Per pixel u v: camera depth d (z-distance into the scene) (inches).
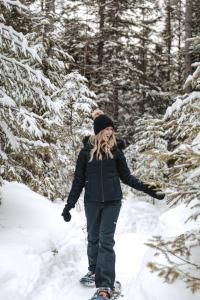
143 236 274.1
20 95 244.2
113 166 181.0
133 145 566.3
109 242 178.2
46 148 256.8
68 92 431.5
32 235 216.5
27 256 190.9
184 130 180.2
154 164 414.9
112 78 716.0
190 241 147.3
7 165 262.7
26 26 433.7
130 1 741.9
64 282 188.5
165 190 142.2
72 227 263.4
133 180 179.9
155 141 463.2
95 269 183.5
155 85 780.0
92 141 186.9
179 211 237.3
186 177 145.6
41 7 543.8
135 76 745.6
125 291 181.8
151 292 128.5
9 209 248.7
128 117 770.8
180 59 817.5
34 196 289.4
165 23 1010.7
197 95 176.1
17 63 237.3
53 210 275.6
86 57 751.7
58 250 217.9
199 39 169.0
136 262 220.5
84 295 178.4
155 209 381.4
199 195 134.3
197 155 129.7
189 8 662.5
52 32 449.4
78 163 188.4
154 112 766.5
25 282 170.7
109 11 737.0
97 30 752.3
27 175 311.9
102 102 715.4
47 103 247.9
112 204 180.9
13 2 247.0
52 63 426.9
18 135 255.0
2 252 186.4
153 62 848.9
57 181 390.6
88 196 182.9
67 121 424.5
